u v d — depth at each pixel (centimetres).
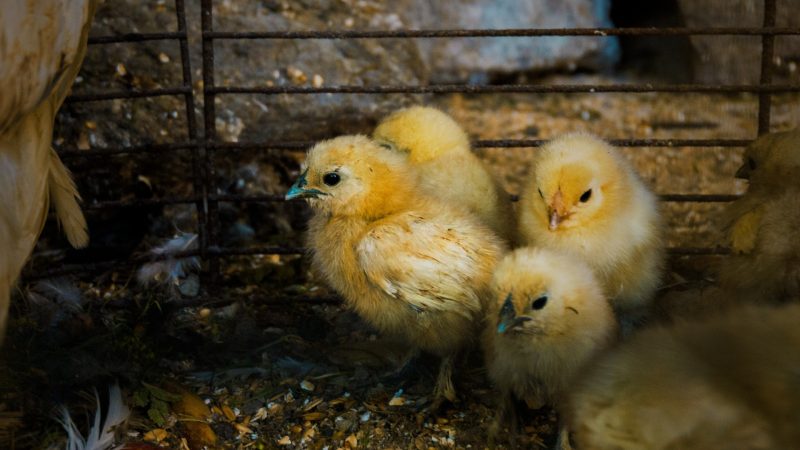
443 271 61
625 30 71
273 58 85
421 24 104
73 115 79
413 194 64
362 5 91
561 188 62
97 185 79
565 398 56
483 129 97
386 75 88
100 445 60
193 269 75
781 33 71
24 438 60
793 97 103
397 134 70
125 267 74
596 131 97
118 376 64
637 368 49
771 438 46
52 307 69
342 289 64
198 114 81
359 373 66
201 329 70
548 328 58
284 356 68
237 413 64
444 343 63
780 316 49
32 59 50
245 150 82
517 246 68
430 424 62
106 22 83
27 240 54
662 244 68
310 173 63
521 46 106
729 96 104
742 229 64
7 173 52
